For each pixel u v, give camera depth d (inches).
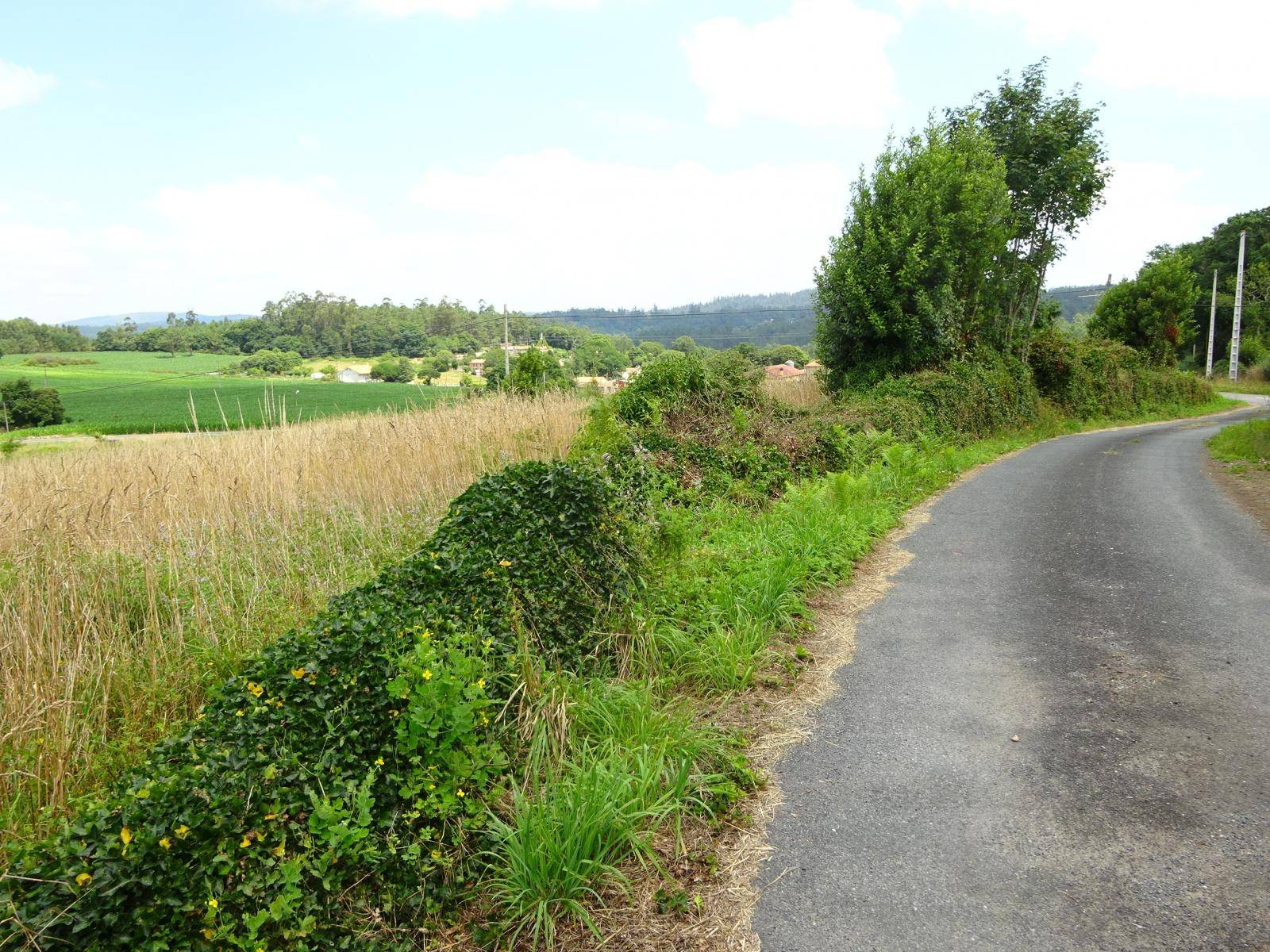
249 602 242.4
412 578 178.9
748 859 133.8
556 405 529.7
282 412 482.3
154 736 179.5
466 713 135.5
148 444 508.7
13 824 140.2
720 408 488.7
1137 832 133.2
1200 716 173.0
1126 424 1140.5
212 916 97.9
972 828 137.8
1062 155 971.3
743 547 293.9
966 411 778.8
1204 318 2225.6
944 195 810.2
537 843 127.2
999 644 224.1
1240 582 271.3
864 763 162.4
